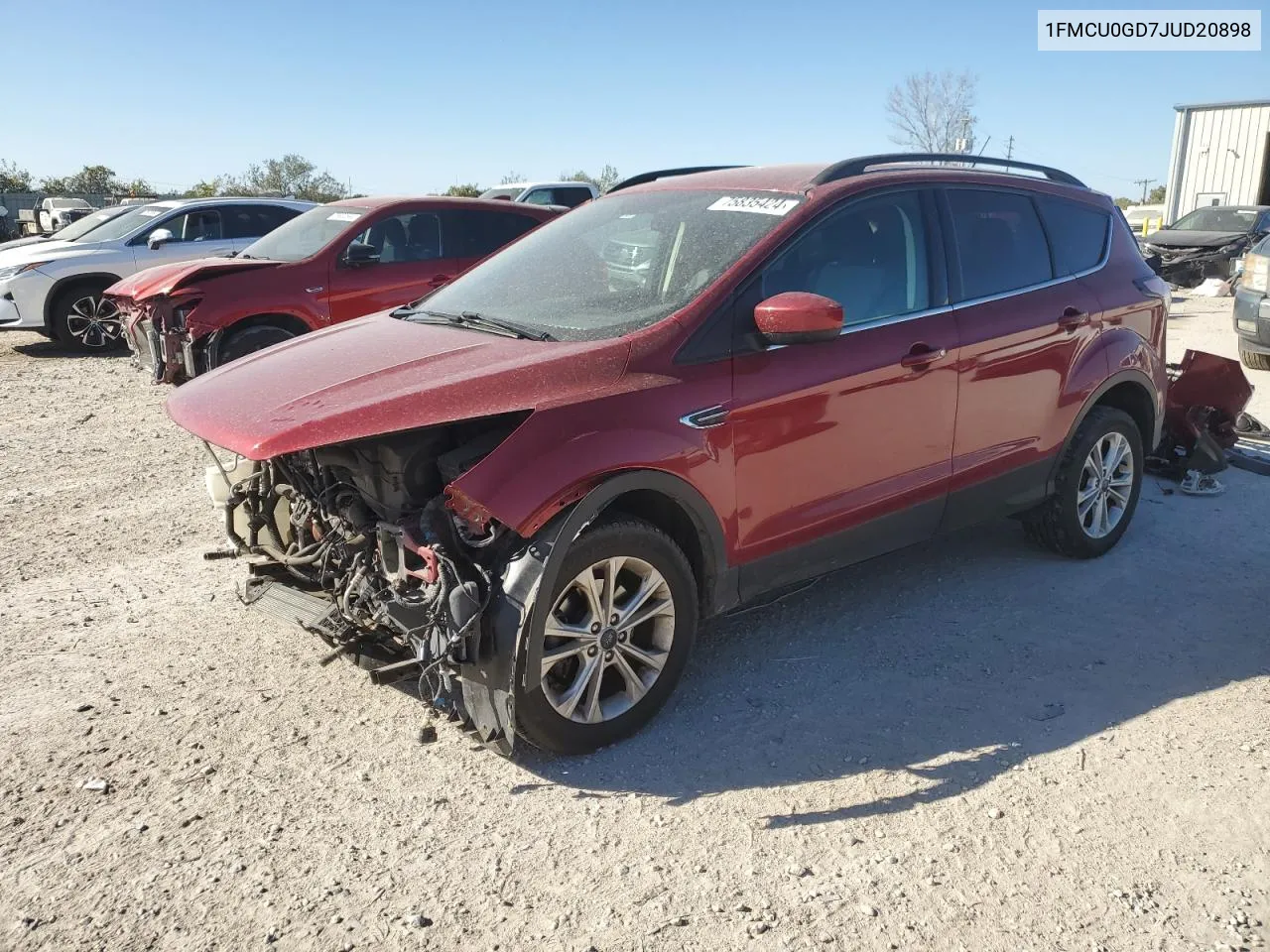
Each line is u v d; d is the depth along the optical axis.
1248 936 2.54
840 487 3.86
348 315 8.96
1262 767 3.27
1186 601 4.57
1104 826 2.97
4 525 5.54
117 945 2.48
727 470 3.47
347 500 3.35
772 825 2.98
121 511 5.80
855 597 4.62
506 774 3.22
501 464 3.00
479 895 2.68
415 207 9.42
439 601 2.98
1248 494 6.14
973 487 4.38
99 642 4.10
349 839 2.90
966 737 3.46
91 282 12.10
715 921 2.59
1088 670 3.93
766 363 3.57
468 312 4.06
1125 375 4.92
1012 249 4.56
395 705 3.62
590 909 2.63
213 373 3.89
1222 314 14.88
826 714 3.61
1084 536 4.97
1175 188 25.84
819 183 3.98
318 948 2.49
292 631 4.20
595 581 3.23
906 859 2.83
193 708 3.59
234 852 2.83
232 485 4.01
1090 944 2.52
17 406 8.82
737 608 3.77
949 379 4.12
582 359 3.29
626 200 4.50
